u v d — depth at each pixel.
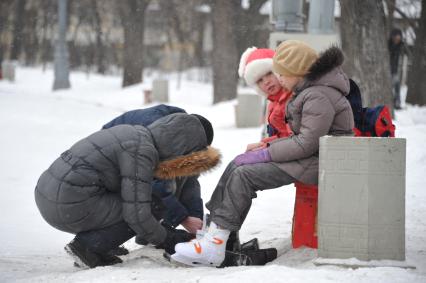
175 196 12.52
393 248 9.84
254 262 11.08
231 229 10.84
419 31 48.81
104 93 75.44
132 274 10.03
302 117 10.70
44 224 17.09
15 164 26.19
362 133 11.72
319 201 10.09
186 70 126.25
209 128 11.76
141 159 10.73
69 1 116.44
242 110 39.12
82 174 10.73
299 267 10.09
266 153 10.84
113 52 132.38
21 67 115.00
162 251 12.80
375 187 9.80
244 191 10.81
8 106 48.69
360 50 32.31
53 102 54.34
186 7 107.44
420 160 21.14
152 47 131.38
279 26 27.19
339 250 9.96
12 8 121.31
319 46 24.66
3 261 12.39
